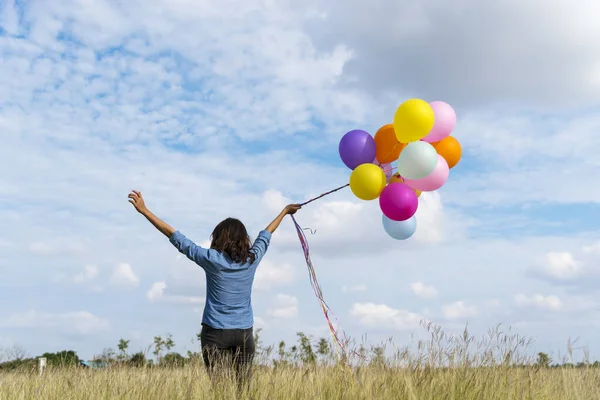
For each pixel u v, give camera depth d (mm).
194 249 4039
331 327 4938
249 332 4094
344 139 5316
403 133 4977
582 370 4551
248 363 4105
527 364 4902
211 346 4004
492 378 4527
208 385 4191
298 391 4320
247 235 4148
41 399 4473
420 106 4855
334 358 5176
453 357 4965
